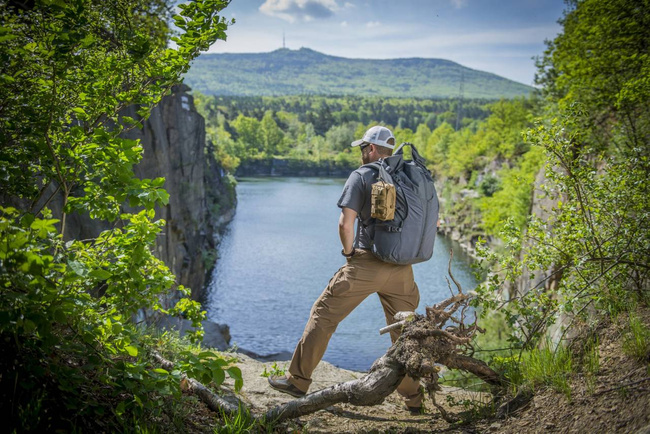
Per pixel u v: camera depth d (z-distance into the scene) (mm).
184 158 34594
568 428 2846
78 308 2584
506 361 3744
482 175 75250
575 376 3238
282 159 195375
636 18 10781
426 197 3459
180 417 3090
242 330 34406
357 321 34875
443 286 44531
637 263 3834
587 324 3809
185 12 3338
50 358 2615
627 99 7629
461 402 3781
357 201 3492
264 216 86875
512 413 3221
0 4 2971
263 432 3295
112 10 3344
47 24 2885
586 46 12227
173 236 26062
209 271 49844
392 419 3844
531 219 4387
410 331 3262
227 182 83438
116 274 3041
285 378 3652
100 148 2998
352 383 3320
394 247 3363
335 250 62500
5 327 2217
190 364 2760
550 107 22188
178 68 3457
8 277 2234
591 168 4285
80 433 2457
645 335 3197
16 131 3018
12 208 2330
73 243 2988
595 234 4086
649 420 2492
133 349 2705
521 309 4012
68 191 3133
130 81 3498
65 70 2988
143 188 2967
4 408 2395
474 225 64875
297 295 43406
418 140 156875
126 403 2684
